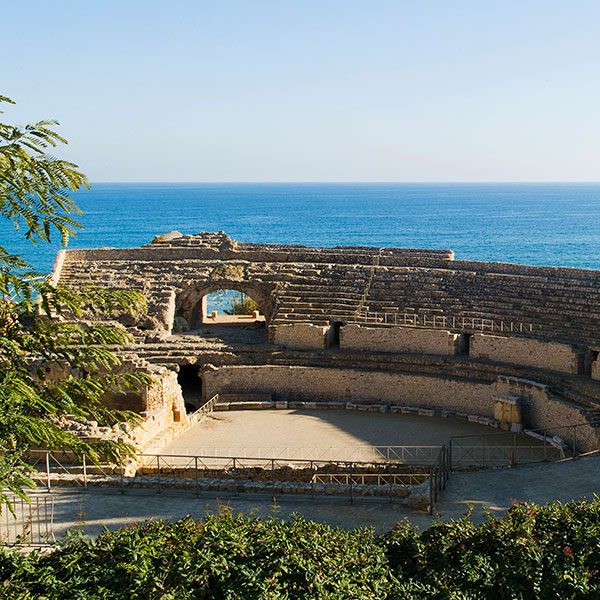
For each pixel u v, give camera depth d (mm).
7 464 20953
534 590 21406
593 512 25250
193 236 71000
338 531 24391
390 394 54594
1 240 172250
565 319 53438
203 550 22266
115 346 57844
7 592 20812
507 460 42625
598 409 44688
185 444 47312
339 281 62938
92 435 41938
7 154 19781
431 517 31906
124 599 20938
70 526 31656
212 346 58344
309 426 50438
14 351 22000
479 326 55688
